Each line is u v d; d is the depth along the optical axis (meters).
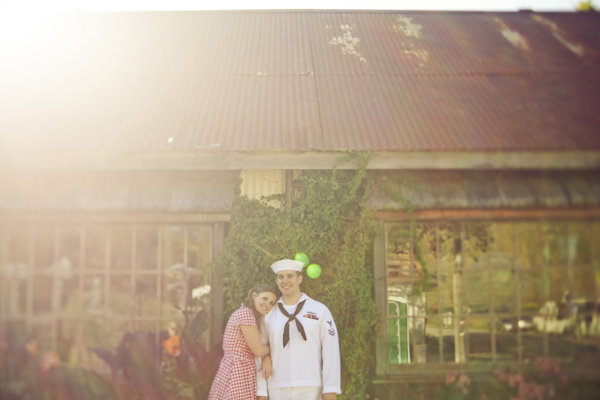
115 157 4.37
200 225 4.48
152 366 4.31
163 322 4.38
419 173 4.66
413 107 5.09
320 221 4.52
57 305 4.35
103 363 4.30
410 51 6.24
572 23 6.87
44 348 4.30
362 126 4.77
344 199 4.52
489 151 4.41
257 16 7.55
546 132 4.61
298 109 5.07
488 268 4.55
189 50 6.34
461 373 4.40
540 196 4.48
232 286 4.37
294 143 4.47
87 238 4.41
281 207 4.73
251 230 4.47
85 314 4.36
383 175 4.62
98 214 4.34
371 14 7.46
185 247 4.45
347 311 4.42
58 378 4.26
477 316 4.52
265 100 5.26
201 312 4.38
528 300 4.50
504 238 4.55
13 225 4.36
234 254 4.41
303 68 5.91
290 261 4.06
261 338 4.08
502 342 4.51
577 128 4.66
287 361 3.93
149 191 4.46
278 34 6.90
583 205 4.47
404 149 4.39
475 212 4.43
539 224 4.54
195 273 4.43
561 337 4.46
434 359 5.24
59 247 4.39
